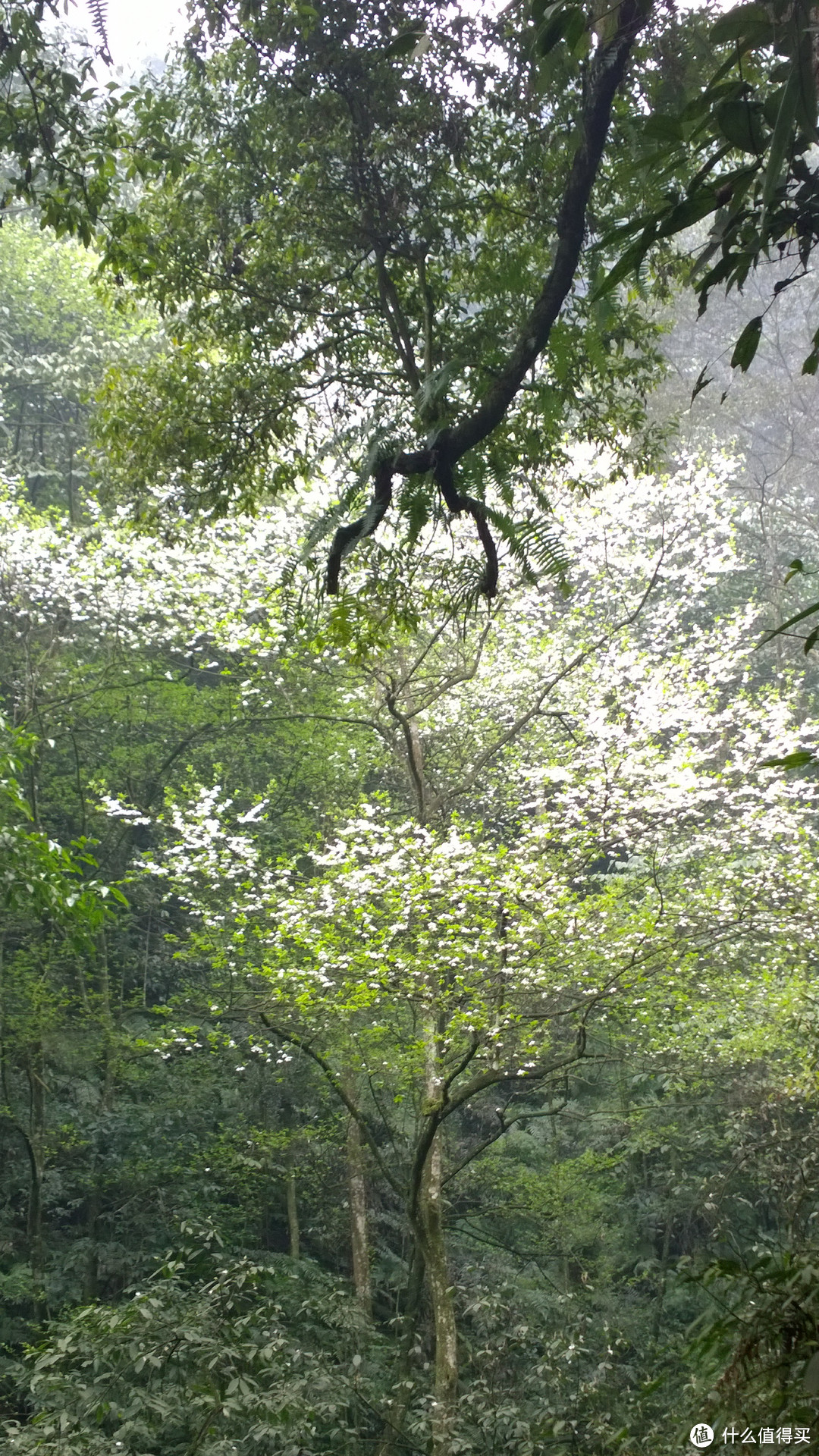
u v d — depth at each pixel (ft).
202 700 39.55
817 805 42.32
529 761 37.22
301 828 40.57
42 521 40.11
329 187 20.11
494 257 19.26
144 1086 44.11
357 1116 30.66
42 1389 19.92
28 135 16.43
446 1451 21.93
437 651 37.96
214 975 37.24
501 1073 28.09
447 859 27.73
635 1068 38.99
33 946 40.93
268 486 22.57
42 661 42.16
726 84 5.80
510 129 19.06
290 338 22.25
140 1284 25.35
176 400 21.57
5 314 53.67
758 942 34.01
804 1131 32.78
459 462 12.00
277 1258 39.52
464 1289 29.25
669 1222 41.68
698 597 54.60
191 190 20.76
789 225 6.61
